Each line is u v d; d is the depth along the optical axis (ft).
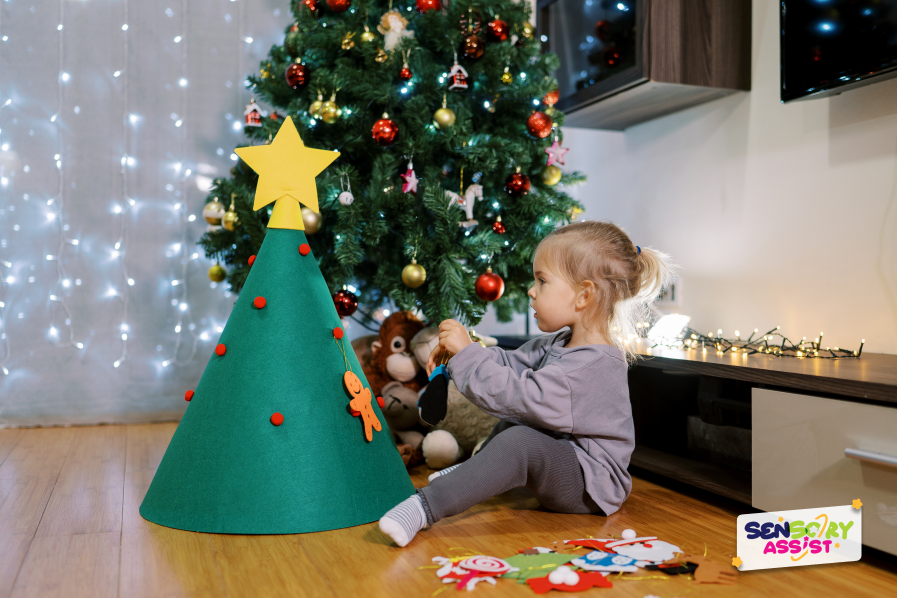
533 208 5.52
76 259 6.73
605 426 3.92
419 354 5.27
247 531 3.50
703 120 6.11
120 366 6.84
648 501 4.30
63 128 6.67
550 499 3.90
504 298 6.27
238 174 6.12
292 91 5.73
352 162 5.71
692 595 2.86
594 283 4.02
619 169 7.30
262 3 7.19
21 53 6.56
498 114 5.87
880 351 4.52
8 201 6.56
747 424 4.43
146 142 6.88
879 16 4.08
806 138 5.08
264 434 3.62
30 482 4.65
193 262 7.02
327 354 3.90
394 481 3.93
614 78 5.75
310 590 2.89
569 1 6.57
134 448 5.73
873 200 4.57
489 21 5.57
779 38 5.17
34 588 2.91
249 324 3.86
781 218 5.30
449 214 5.07
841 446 3.16
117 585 2.93
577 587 2.89
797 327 5.17
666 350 4.76
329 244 5.65
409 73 5.15
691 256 6.26
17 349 6.61
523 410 3.78
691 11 5.52
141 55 6.85
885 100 4.49
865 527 3.06
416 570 3.10
